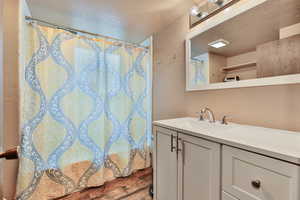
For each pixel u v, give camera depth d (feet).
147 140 6.86
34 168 4.33
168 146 3.58
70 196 4.73
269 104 3.15
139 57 6.54
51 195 4.57
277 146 1.99
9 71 3.86
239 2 3.66
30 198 4.19
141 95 6.59
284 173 1.69
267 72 3.17
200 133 2.75
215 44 4.18
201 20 4.58
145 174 6.16
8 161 4.00
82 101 5.23
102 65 5.63
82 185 5.08
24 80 4.20
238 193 2.13
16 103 4.00
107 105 5.72
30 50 4.33
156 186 4.03
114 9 4.78
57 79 4.77
